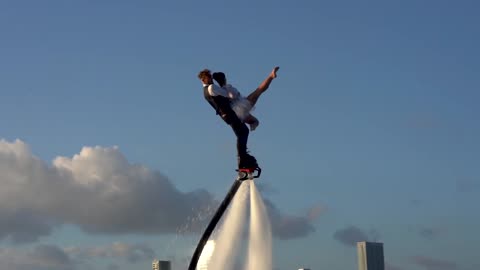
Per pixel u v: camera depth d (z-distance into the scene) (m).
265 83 26.73
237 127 26.67
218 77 27.02
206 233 29.00
